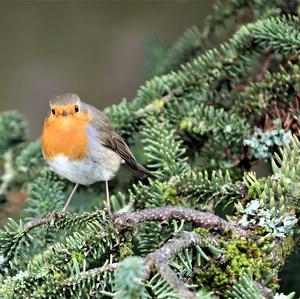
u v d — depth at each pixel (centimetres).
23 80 1373
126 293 464
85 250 604
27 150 896
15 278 577
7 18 1417
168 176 751
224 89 846
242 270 550
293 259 753
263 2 888
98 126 827
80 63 1383
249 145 774
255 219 596
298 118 764
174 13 1343
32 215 786
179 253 547
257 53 828
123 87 1358
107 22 1398
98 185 894
